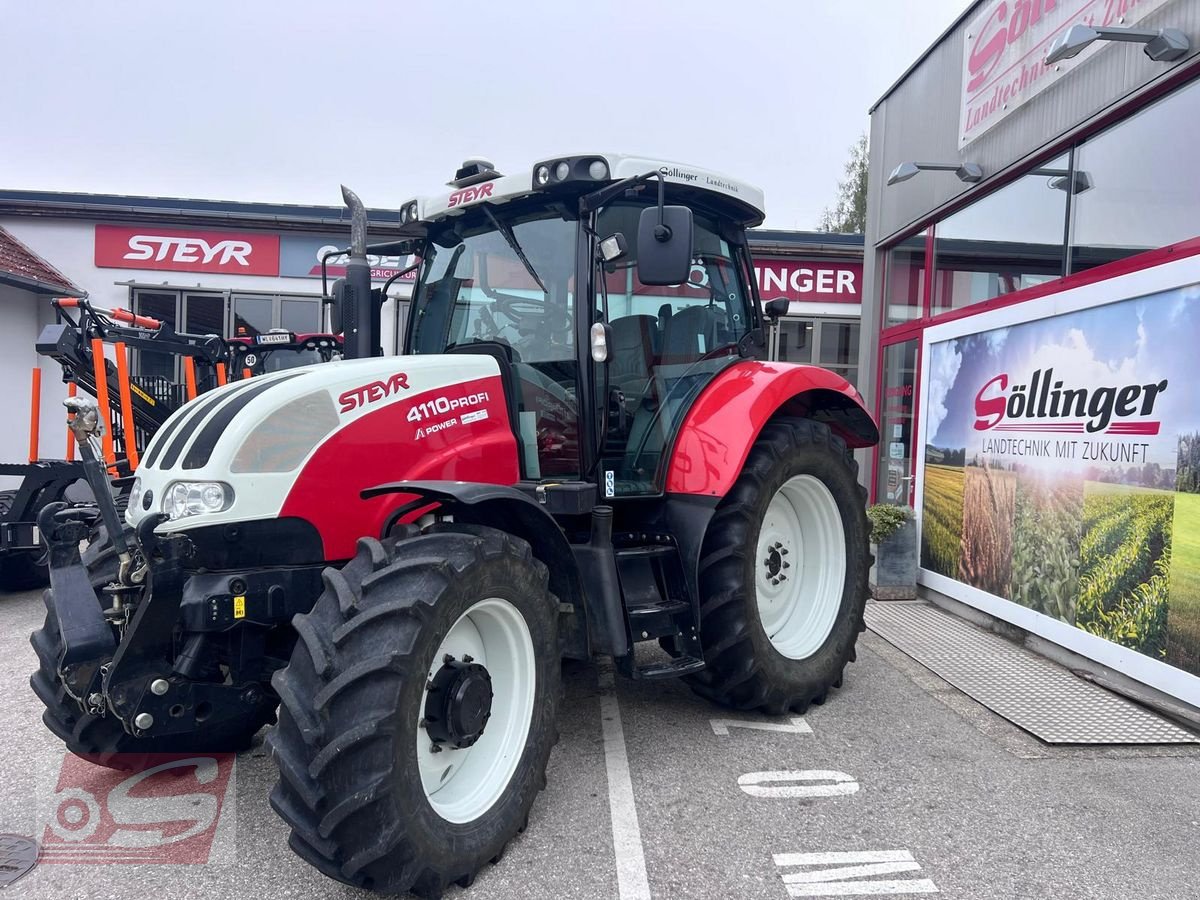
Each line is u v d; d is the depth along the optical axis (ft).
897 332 22.62
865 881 7.98
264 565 8.51
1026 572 15.97
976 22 18.71
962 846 8.65
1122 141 14.52
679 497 11.54
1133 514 13.24
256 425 8.50
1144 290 13.05
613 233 11.27
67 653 8.13
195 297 36.50
